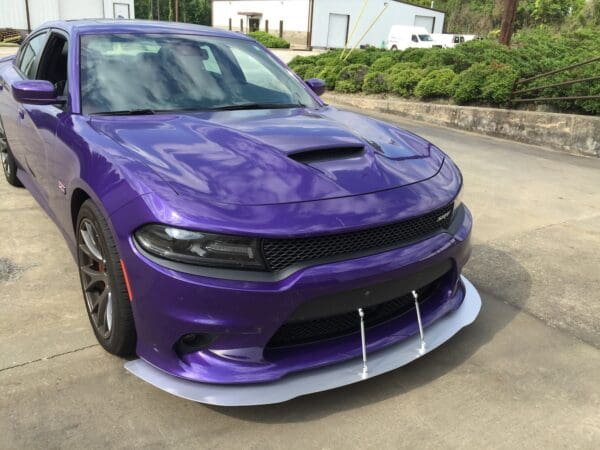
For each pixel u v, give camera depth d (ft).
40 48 13.29
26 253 12.43
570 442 7.43
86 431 7.18
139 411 7.61
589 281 12.50
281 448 7.08
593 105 28.04
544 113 28.55
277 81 12.46
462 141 28.73
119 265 7.72
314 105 12.15
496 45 43.57
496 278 12.48
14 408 7.50
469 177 21.33
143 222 7.07
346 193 7.72
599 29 57.88
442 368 8.95
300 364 7.50
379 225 7.48
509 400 8.23
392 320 8.50
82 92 10.19
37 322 9.66
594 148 26.48
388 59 44.45
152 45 11.62
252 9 149.69
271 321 7.06
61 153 9.80
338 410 7.82
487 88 32.12
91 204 8.27
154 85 10.78
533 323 10.55
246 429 7.38
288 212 7.13
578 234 15.53
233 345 7.20
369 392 8.25
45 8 97.60
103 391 7.95
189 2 200.75
